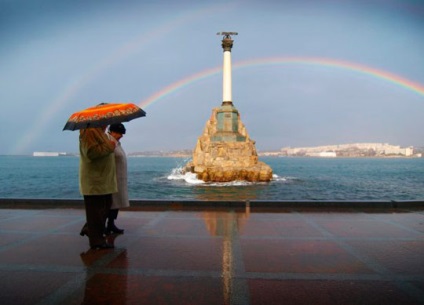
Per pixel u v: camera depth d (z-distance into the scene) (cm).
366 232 619
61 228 652
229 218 743
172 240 562
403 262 452
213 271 416
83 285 374
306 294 351
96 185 504
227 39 5969
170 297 343
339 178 7594
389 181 6844
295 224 684
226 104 6191
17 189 5097
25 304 327
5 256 477
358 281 386
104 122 477
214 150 6047
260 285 373
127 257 472
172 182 6134
